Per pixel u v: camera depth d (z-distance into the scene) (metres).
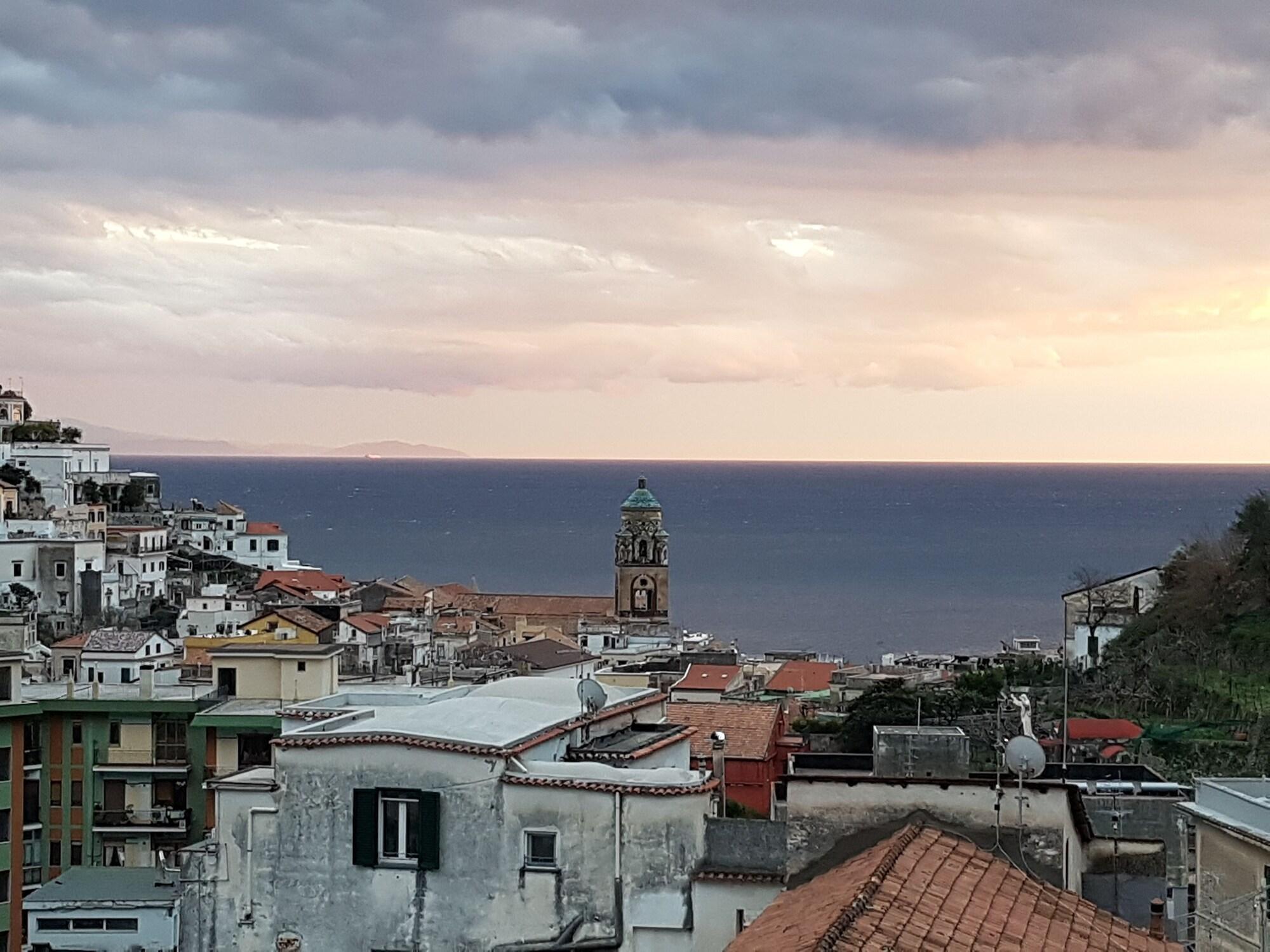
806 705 133.00
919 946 27.16
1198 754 93.19
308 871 36.97
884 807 34.31
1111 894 38.78
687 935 35.06
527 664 155.88
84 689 93.25
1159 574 145.88
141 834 81.69
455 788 36.25
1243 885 39.91
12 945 80.25
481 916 35.97
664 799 35.31
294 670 86.25
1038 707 109.38
